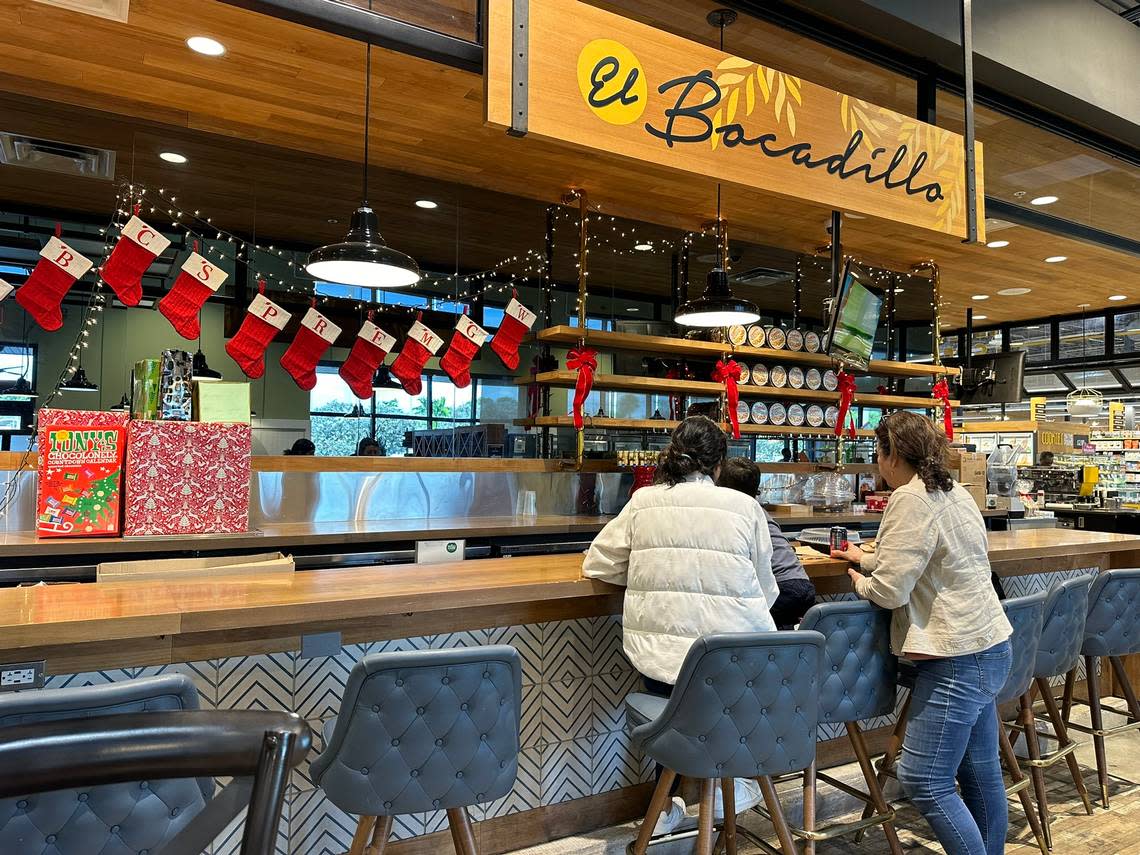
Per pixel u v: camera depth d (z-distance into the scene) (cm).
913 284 673
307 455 437
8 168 379
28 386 379
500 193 496
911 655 227
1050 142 573
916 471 237
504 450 487
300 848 211
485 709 172
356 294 459
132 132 398
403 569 250
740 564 212
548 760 253
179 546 325
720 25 427
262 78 349
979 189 420
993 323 1034
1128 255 643
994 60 484
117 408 398
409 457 461
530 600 221
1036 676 287
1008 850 279
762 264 589
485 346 491
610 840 253
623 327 534
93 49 325
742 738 190
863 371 596
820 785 302
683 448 227
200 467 331
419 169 460
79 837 126
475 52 313
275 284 438
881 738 332
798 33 438
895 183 383
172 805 135
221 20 299
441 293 482
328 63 333
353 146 429
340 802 166
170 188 411
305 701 212
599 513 500
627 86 297
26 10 293
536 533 422
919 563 222
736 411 503
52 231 388
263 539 346
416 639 229
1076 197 594
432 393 471
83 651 183
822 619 226
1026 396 1046
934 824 225
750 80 332
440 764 169
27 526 351
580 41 286
